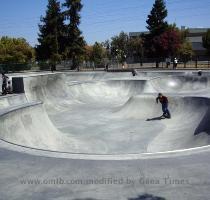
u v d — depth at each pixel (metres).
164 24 52.41
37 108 13.94
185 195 4.77
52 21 49.81
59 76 23.73
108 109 21.42
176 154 6.74
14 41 59.22
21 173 5.86
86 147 12.88
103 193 4.91
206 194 4.79
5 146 7.68
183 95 18.17
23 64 46.94
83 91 25.94
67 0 50.59
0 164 6.38
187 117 16.19
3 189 5.18
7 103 17.25
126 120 17.88
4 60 54.78
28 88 19.80
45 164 6.30
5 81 19.17
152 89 26.30
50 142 12.58
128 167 6.01
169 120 16.89
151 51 51.56
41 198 4.80
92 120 18.16
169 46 50.44
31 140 11.91
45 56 51.09
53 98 22.00
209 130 12.15
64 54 50.84
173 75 28.33
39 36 51.09
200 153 6.76
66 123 17.48
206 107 15.27
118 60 64.94
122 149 12.60
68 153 7.03
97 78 34.75
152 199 4.66
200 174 5.57
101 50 69.56
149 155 6.71
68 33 51.50
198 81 27.03
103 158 6.59
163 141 13.58
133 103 19.39
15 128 11.64
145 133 14.93
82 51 52.34
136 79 26.97
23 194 4.96
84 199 4.72
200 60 65.88
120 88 27.09
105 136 14.62
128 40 76.19
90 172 5.80
